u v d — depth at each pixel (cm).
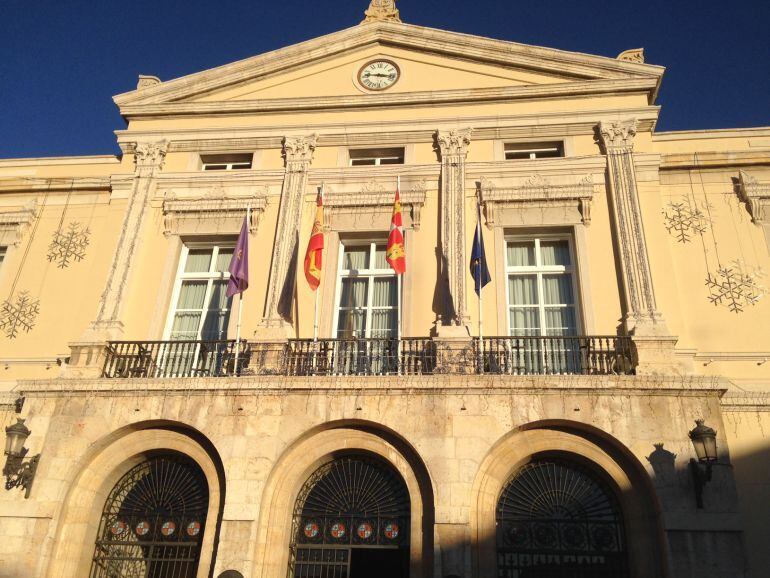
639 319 1129
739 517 943
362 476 1080
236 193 1357
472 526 989
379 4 1545
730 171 1302
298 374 1130
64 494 1066
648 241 1219
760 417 1073
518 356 1099
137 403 1109
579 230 1246
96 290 1305
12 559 1019
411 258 1255
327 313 1234
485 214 1277
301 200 1323
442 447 1018
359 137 1385
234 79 1491
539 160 1306
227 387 1092
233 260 1194
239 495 1020
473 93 1382
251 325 1234
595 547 1005
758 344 1151
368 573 1245
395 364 1147
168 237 1341
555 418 1025
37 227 1425
